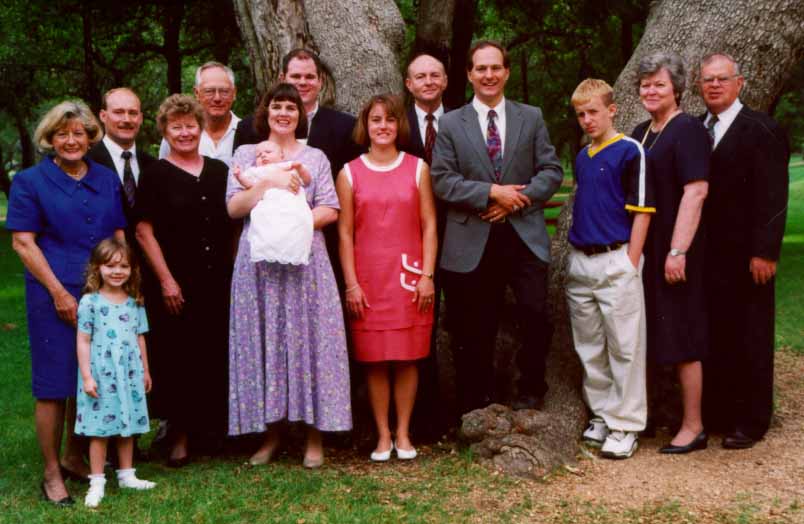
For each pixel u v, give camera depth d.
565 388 4.97
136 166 4.77
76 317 3.97
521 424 4.49
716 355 4.77
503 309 5.40
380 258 4.44
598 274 4.47
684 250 4.37
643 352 4.50
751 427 4.59
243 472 4.37
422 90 4.79
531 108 4.64
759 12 5.10
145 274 4.58
